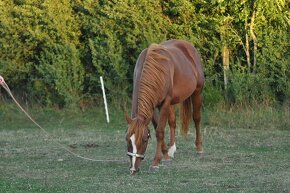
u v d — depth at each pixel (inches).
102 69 789.9
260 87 745.0
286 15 753.6
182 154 530.6
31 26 802.2
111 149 566.6
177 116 714.2
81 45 811.4
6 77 810.8
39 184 423.8
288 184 414.3
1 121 762.2
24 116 773.9
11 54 808.3
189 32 785.6
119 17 783.1
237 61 777.6
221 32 773.9
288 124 673.6
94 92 799.1
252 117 693.9
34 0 806.5
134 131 426.0
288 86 740.0
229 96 755.4
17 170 474.9
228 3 765.3
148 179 431.2
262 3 746.8
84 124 734.5
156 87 438.9
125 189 402.9
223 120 700.0
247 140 601.9
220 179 430.6
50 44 794.2
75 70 786.8
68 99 778.2
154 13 788.0
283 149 553.6
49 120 760.3
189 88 494.9
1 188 412.5
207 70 772.6
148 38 775.7
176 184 416.2
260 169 465.1
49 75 786.2
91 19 799.1
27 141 621.3
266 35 756.6
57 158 523.5
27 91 815.7
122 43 791.7
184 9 783.7
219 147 566.3
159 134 462.3
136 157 428.8
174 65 478.0
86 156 531.8
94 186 413.1
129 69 790.5
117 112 766.5
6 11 805.9
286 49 754.8
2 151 561.9
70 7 812.6
